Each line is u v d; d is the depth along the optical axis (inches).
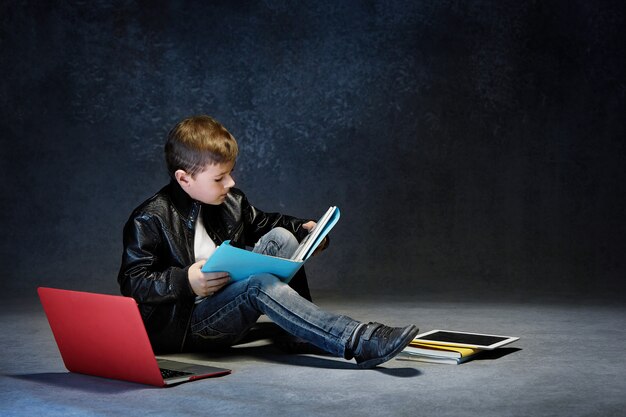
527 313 138.3
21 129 213.5
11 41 213.6
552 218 218.1
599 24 219.1
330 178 218.1
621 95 219.1
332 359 97.3
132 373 85.2
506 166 218.5
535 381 83.4
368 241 216.4
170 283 92.1
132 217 97.3
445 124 218.7
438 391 79.6
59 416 73.2
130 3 217.2
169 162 97.5
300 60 219.1
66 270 210.7
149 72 217.2
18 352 107.8
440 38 219.3
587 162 218.5
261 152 218.5
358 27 219.6
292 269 91.5
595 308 143.3
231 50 218.8
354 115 218.8
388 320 133.2
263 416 71.5
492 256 216.4
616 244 216.7
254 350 104.6
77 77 215.3
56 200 213.5
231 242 104.3
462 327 123.6
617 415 70.2
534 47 219.3
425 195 217.8
